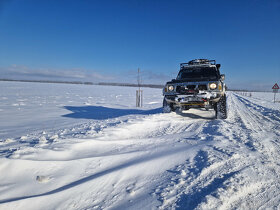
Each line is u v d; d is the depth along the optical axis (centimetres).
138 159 220
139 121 411
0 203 127
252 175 183
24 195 141
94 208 140
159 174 190
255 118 571
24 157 184
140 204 143
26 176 162
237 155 228
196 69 617
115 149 252
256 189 163
